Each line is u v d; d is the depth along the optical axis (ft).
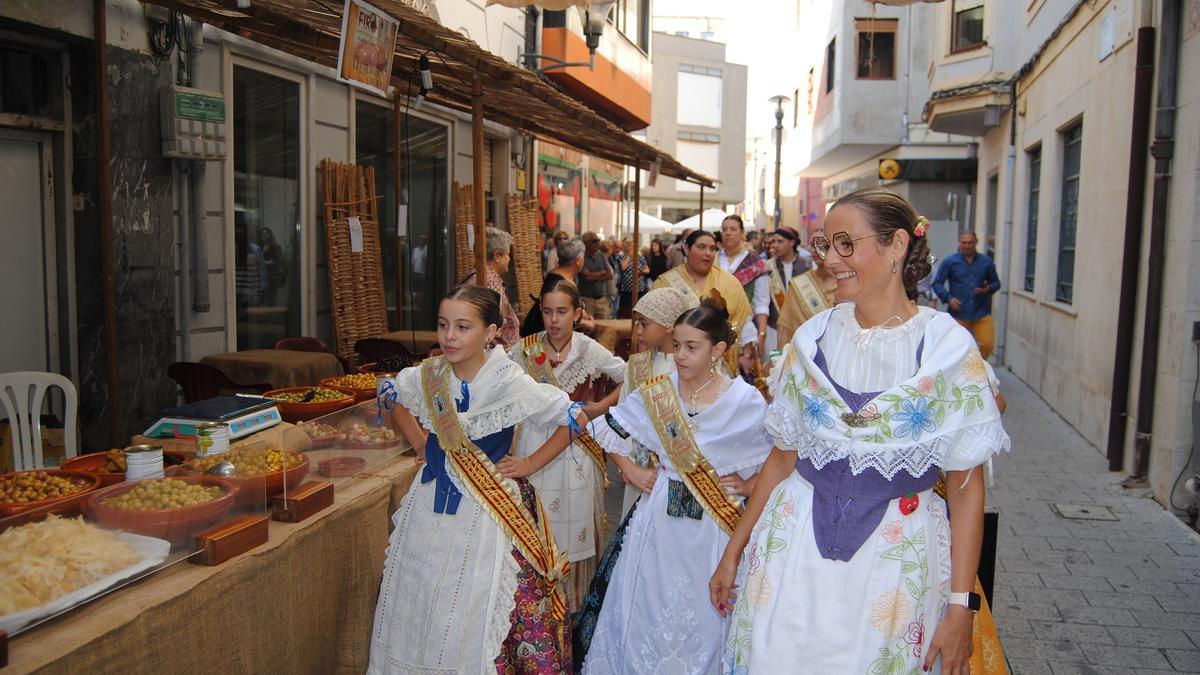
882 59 63.00
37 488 9.19
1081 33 29.73
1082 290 28.89
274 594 9.21
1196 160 18.97
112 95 17.20
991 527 10.71
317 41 16.31
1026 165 41.45
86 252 17.16
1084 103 29.17
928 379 6.99
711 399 11.10
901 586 6.98
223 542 8.45
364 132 28.53
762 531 7.66
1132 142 22.11
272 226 23.43
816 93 75.92
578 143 31.24
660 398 11.10
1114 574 16.57
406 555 10.03
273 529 9.62
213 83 20.39
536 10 39.09
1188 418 19.66
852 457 7.13
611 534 18.26
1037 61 37.52
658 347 13.16
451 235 34.94
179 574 8.21
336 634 10.80
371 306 26.71
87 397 17.44
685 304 13.00
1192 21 19.17
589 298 40.83
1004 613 14.85
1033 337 38.01
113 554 7.68
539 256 42.52
